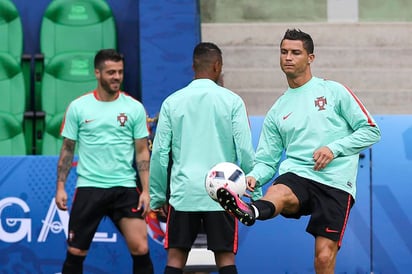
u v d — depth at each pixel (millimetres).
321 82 18891
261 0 35812
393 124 24828
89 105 21328
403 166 24719
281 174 18828
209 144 19266
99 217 21328
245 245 24625
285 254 24609
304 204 18422
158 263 24312
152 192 20000
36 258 24203
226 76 33531
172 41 32531
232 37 34469
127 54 35594
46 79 33094
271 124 19234
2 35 33781
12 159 24312
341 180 18422
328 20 35938
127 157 21391
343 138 18297
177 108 19438
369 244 24625
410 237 24641
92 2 34531
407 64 34344
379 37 34750
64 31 34156
